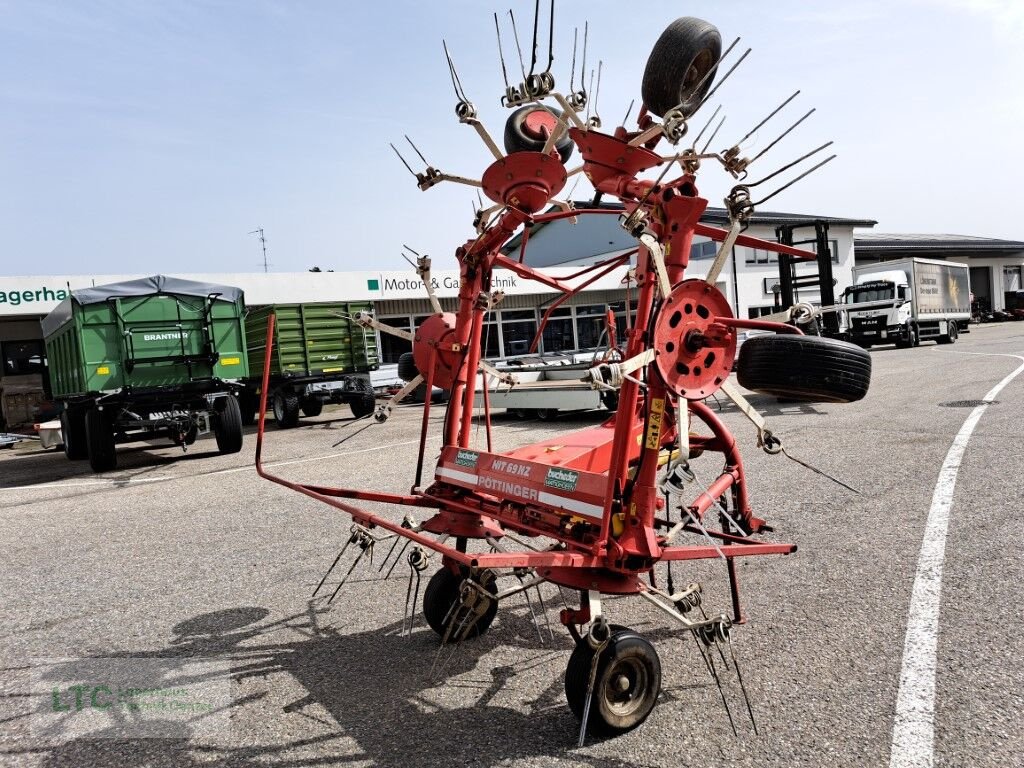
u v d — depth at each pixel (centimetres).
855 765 244
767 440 313
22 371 2072
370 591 445
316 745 273
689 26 297
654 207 290
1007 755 245
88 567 531
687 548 292
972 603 369
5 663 364
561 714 289
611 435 378
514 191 346
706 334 285
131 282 1082
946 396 1178
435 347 383
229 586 468
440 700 304
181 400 1112
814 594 397
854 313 2761
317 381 1573
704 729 272
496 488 333
